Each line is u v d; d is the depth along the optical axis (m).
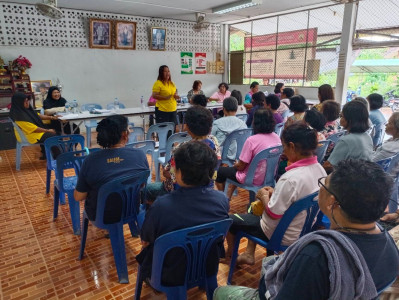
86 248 2.17
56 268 1.95
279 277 0.78
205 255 1.27
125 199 1.77
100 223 1.76
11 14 5.22
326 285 0.66
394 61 6.67
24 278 1.86
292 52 6.89
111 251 2.14
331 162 2.17
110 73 6.55
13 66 5.21
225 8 5.74
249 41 7.82
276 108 3.43
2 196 3.08
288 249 0.77
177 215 1.18
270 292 0.83
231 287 1.16
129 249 2.14
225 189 2.58
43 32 5.60
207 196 1.23
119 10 6.07
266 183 2.38
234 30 8.20
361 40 5.51
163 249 1.16
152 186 2.23
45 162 4.24
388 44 5.20
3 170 3.91
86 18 6.02
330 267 0.64
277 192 1.42
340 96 5.84
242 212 2.74
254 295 1.03
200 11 6.30
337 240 0.67
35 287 1.78
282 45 7.06
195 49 7.77
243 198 3.06
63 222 2.55
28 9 5.37
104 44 6.30
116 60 6.57
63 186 2.33
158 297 1.67
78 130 4.77
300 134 1.41
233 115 3.13
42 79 5.76
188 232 1.15
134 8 5.89
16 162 3.88
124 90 6.84
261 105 3.96
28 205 2.87
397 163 2.10
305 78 6.76
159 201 1.20
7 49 5.29
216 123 3.05
